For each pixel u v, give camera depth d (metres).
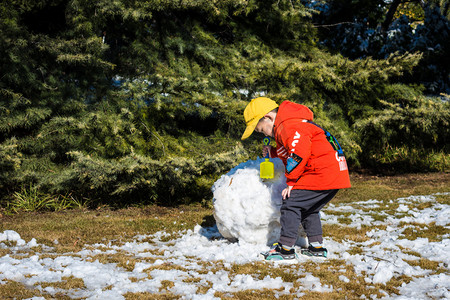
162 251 4.13
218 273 3.40
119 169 6.00
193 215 5.95
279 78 8.24
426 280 3.23
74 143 6.70
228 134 7.45
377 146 9.62
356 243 4.40
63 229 5.09
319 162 3.66
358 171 9.45
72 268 3.40
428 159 9.46
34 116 6.61
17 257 3.75
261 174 3.97
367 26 13.55
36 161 6.59
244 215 4.07
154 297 2.88
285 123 3.69
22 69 6.73
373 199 6.85
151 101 7.09
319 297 2.91
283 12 8.77
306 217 3.92
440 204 6.16
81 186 6.58
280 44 9.49
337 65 8.94
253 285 3.13
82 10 6.81
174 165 6.11
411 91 9.55
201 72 7.95
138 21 7.66
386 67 8.91
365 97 9.34
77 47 6.61
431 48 12.95
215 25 9.20
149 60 7.54
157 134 6.95
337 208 6.18
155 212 6.31
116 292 2.95
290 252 3.76
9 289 2.91
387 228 4.92
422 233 4.69
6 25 6.40
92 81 7.27
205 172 6.71
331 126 8.12
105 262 3.70
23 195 6.54
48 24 8.04
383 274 3.25
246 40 8.83
